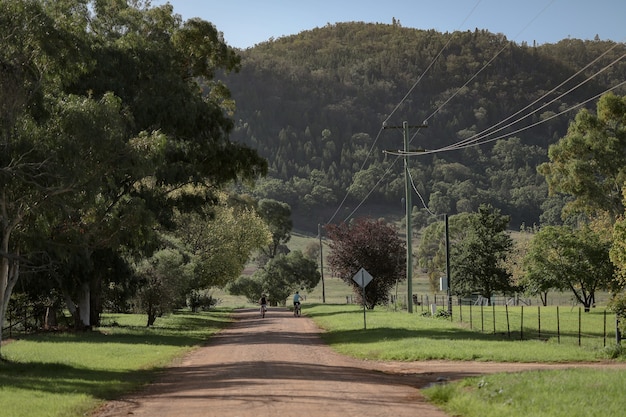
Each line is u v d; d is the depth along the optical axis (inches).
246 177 1718.8
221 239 2790.4
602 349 1104.8
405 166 2362.2
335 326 1902.1
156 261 2046.0
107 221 1135.6
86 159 976.9
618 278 1315.2
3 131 933.8
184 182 1612.9
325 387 743.1
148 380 880.3
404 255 2965.1
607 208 3161.9
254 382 801.6
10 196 1014.4
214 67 1815.9
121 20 1604.3
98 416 596.7
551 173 3316.9
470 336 1451.8
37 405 634.8
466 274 3002.0
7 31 944.3
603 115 3149.6
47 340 1503.4
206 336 1747.0
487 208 3058.6
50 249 1227.9
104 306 2500.0
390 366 1008.2
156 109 1471.5
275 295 4692.4
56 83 1031.6
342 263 2942.9
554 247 2723.9
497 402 576.7
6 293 1143.0
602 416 491.8
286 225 6048.2
